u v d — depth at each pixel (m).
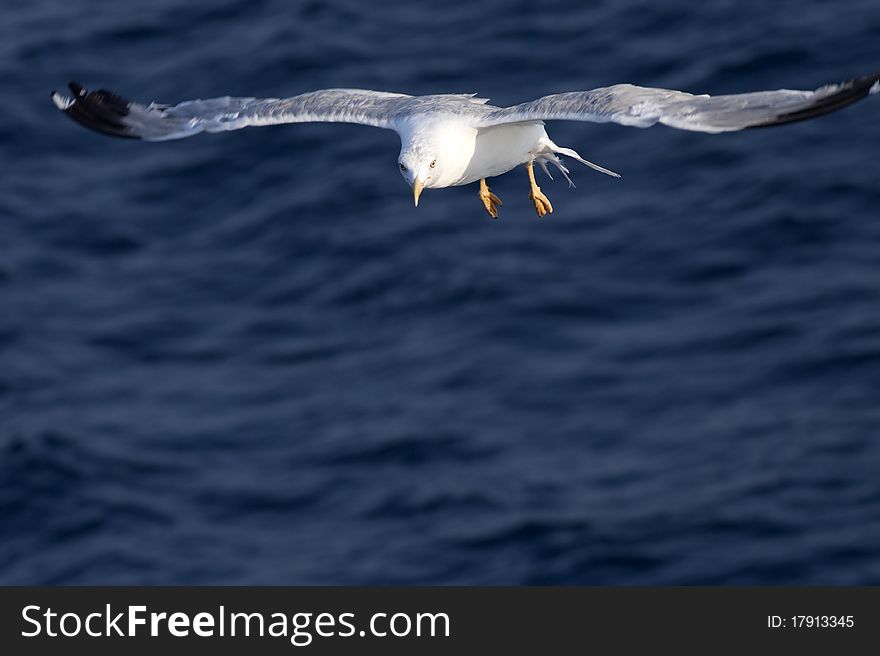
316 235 35.94
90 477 30.25
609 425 30.45
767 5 40.94
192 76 41.06
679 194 36.00
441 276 34.41
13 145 38.97
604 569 27.55
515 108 17.17
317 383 32.12
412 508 29.05
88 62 41.78
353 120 18.34
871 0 40.72
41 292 34.91
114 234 36.41
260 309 34.28
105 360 33.16
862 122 37.53
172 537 29.03
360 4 42.97
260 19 42.78
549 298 33.50
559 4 42.00
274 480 29.97
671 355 31.84
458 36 41.31
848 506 28.39
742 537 27.94
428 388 31.66
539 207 19.36
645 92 16.22
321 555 28.36
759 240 34.44
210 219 36.81
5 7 44.28
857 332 31.86
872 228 34.53
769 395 30.86
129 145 39.00
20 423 31.61
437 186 18.45
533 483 29.30
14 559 28.94
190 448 30.84
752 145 37.03
